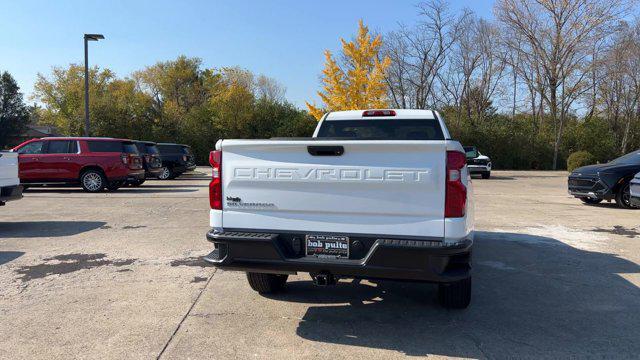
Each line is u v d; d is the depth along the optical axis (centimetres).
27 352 348
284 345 363
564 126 3944
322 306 455
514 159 3791
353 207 363
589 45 3312
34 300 462
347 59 2716
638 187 1005
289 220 381
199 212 1039
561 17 3375
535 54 3484
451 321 418
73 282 521
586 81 3481
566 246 723
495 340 376
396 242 349
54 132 7906
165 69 5988
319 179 368
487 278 553
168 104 4869
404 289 514
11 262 605
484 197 1455
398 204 354
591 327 404
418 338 379
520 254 670
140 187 1708
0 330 389
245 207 391
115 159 1484
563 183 2123
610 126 4012
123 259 622
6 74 6619
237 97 3866
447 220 346
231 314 429
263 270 384
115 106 3650
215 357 342
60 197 1338
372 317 427
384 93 2602
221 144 393
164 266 589
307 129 3797
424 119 586
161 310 436
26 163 1445
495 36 3594
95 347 357
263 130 3884
